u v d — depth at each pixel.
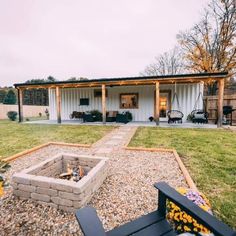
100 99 13.03
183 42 19.16
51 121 12.87
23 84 11.70
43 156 4.52
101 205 2.33
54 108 14.21
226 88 16.64
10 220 2.03
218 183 2.92
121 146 5.45
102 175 2.95
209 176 3.19
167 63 28.48
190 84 11.30
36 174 2.71
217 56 16.66
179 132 7.70
